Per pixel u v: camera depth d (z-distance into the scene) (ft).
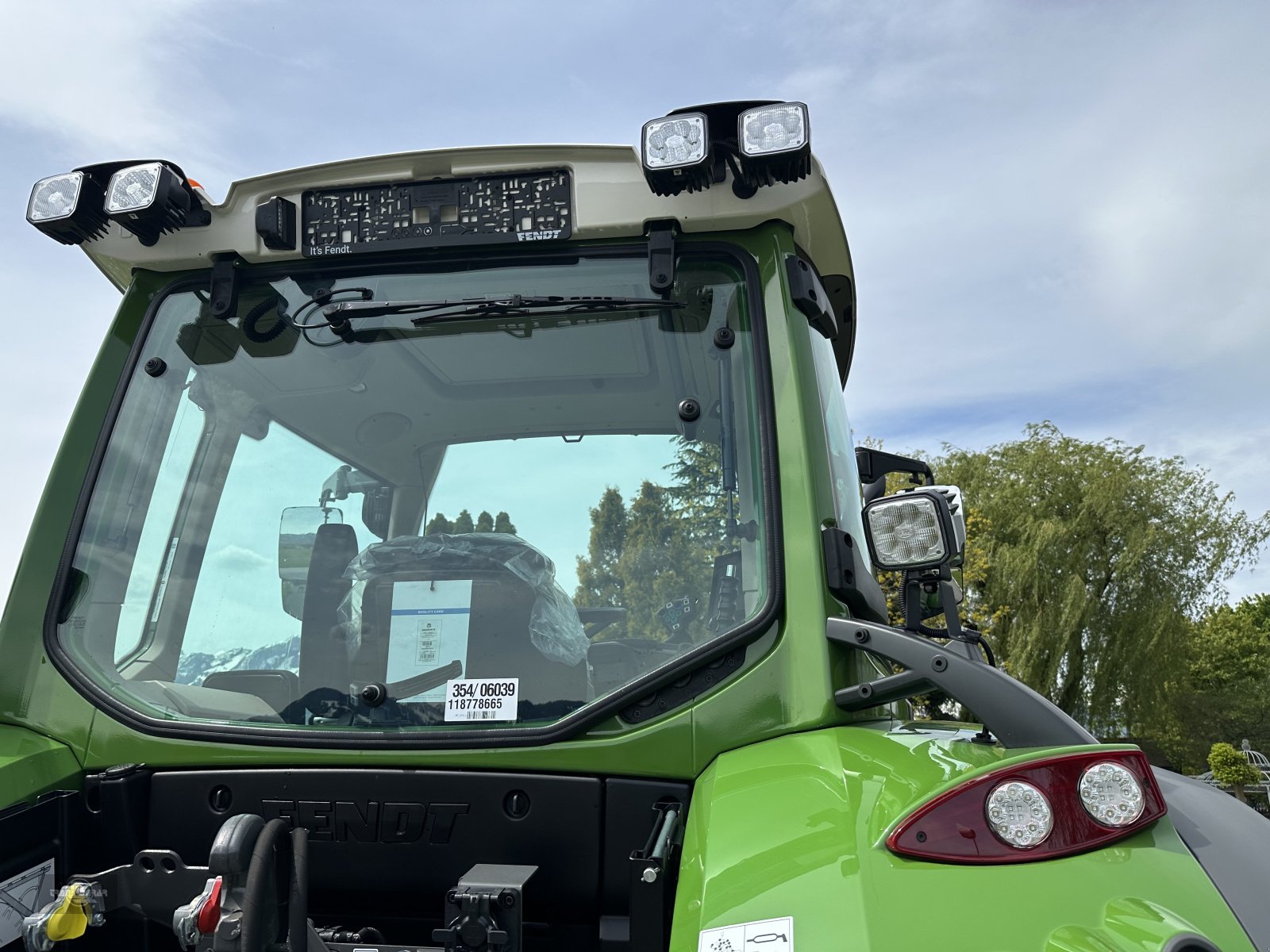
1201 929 4.15
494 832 6.23
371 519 8.27
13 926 5.98
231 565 7.88
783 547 6.51
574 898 6.14
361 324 7.82
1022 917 4.12
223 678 7.45
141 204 7.43
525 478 7.79
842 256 8.55
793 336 7.13
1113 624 123.13
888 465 9.17
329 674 7.07
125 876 5.43
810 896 4.38
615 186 7.52
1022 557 117.60
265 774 6.51
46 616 7.13
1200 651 179.63
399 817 6.34
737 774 5.61
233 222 7.89
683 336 7.45
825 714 5.99
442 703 6.73
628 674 6.57
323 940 5.99
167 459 7.82
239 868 4.70
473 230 7.67
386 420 8.39
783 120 6.81
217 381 8.09
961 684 5.52
